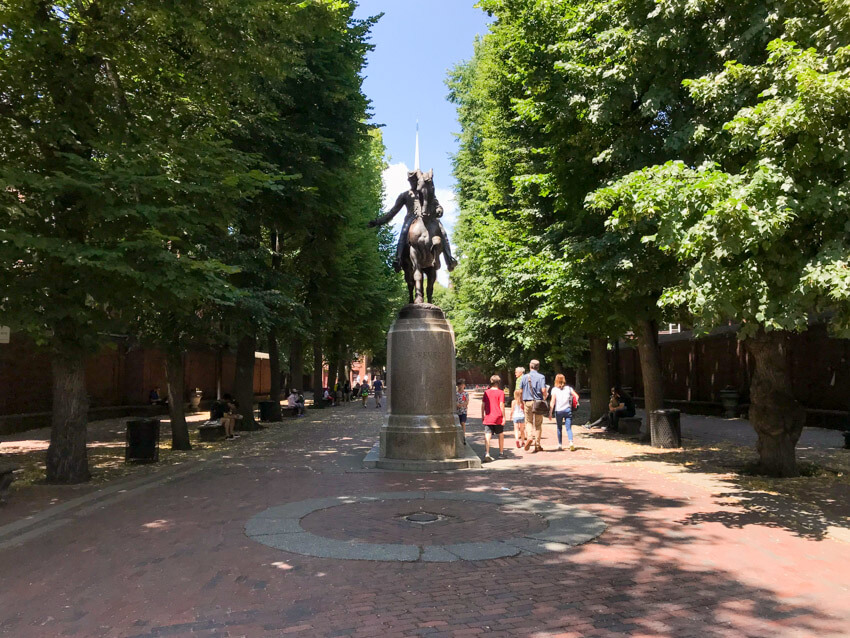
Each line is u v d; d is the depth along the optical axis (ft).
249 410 66.80
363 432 64.23
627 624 13.70
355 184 87.97
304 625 13.67
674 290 25.38
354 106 70.28
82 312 30.14
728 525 22.41
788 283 21.56
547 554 18.93
